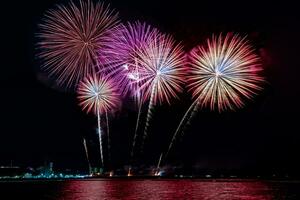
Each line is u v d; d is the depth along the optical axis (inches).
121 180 3833.7
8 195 2486.5
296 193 2479.1
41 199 2135.8
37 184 3678.6
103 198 2132.1
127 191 2677.2
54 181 3991.1
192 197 2223.2
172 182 3676.2
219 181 3934.5
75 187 3198.8
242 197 2208.4
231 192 2568.9
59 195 2393.0
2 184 3720.5
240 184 3489.2
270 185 3358.8
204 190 2785.4
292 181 3688.5
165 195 2321.6
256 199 2080.5
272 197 2190.0
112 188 3011.8
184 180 3919.8
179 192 2568.9
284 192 2556.6
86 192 2620.6
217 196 2258.9
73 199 2114.9
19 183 3833.7
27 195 2466.8
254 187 3132.4
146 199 2085.4
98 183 3833.7
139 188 3016.7
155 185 3435.0
